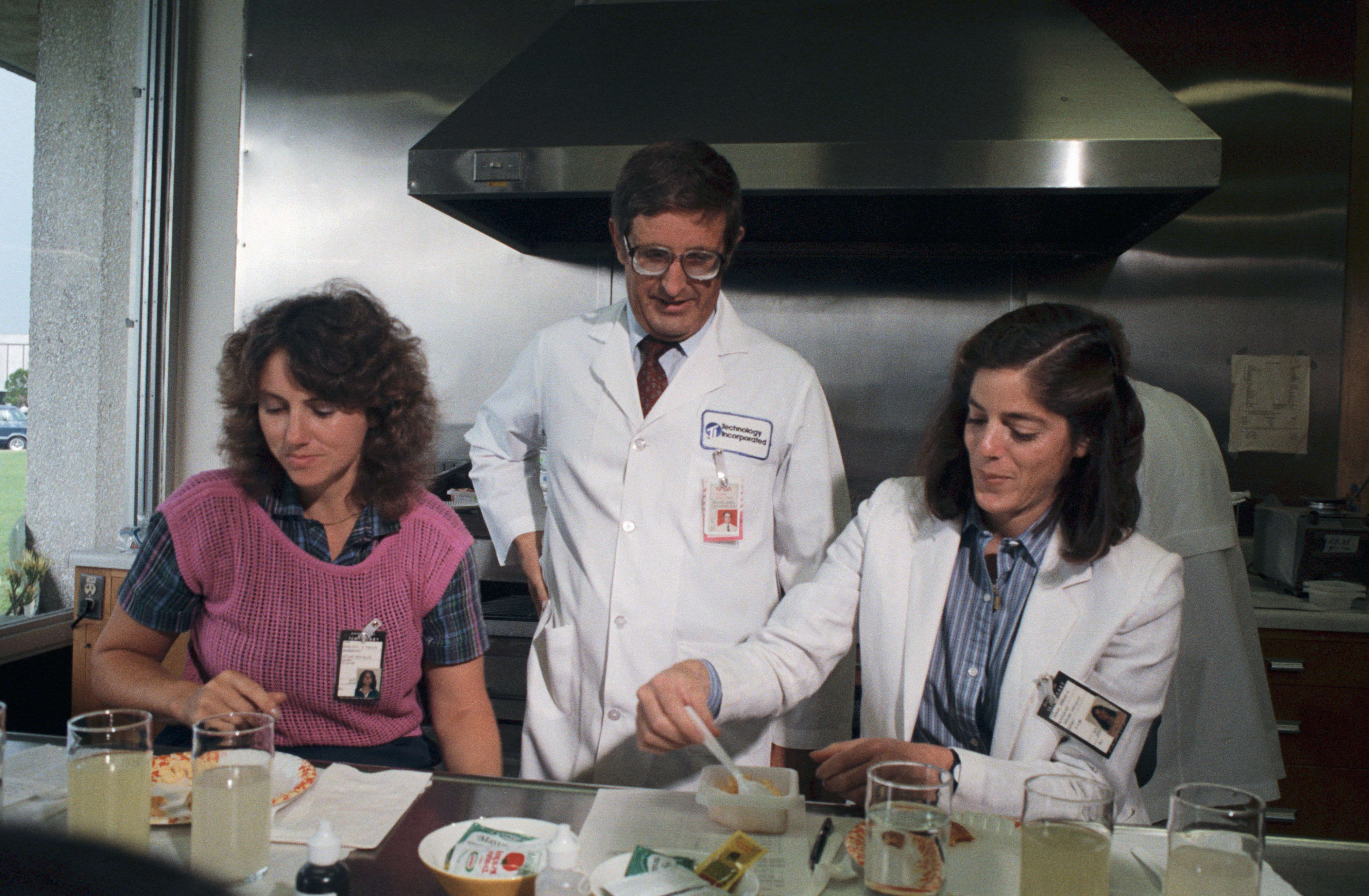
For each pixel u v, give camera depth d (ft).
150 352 9.60
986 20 8.02
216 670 4.17
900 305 9.33
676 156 4.71
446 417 9.82
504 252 9.70
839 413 9.45
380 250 9.84
